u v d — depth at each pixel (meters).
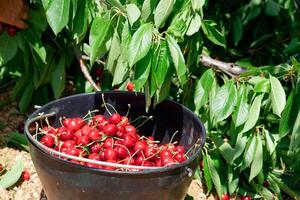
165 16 1.31
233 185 1.51
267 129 1.53
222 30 1.88
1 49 1.53
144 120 1.43
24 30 1.51
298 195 1.53
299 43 1.72
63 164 1.19
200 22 1.36
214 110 1.42
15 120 1.70
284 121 1.42
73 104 1.40
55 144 1.32
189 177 1.24
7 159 1.57
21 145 1.58
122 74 1.38
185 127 1.39
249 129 1.42
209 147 1.55
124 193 1.19
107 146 1.30
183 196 1.28
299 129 1.40
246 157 1.45
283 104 1.38
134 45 1.26
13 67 1.65
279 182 1.53
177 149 1.35
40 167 1.24
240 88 1.43
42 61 1.59
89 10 1.37
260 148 1.45
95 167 1.19
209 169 1.50
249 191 1.55
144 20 1.36
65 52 1.63
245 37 2.02
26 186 1.50
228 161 1.47
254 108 1.41
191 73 1.52
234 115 1.42
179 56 1.28
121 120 1.37
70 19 1.38
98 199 1.21
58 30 1.29
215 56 1.87
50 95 1.76
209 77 1.46
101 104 1.42
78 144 1.31
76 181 1.20
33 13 1.49
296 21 1.95
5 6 1.44
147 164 1.29
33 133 1.34
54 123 1.38
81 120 1.36
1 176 1.52
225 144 1.49
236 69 1.53
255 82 1.44
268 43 1.93
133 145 1.31
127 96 1.42
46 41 1.61
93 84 1.61
